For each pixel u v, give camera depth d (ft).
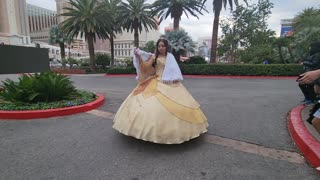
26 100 19.15
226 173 8.73
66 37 111.34
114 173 8.79
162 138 10.34
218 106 19.99
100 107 20.08
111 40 101.96
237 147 11.05
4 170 9.05
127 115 11.35
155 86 11.63
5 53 26.86
